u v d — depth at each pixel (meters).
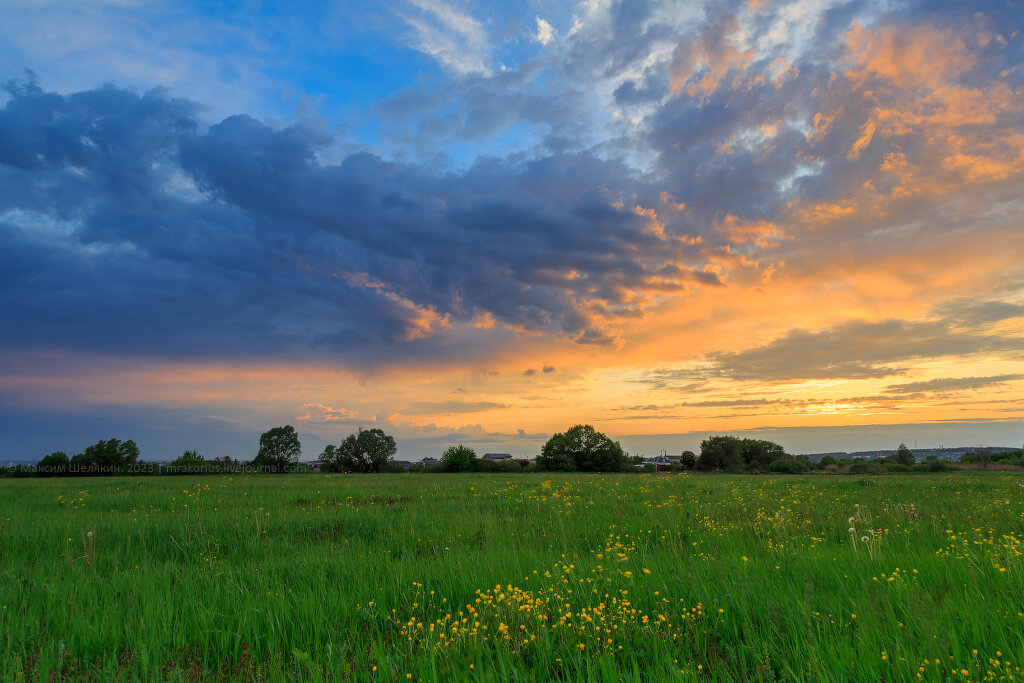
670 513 13.77
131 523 12.43
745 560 7.23
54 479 36.44
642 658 4.68
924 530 10.16
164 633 5.34
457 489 24.38
